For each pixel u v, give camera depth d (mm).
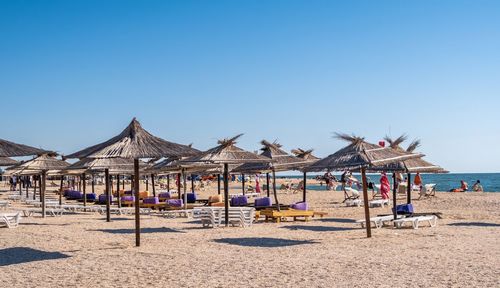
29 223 17812
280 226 16188
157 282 7926
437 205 24281
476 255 9742
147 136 12672
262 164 20250
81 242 12562
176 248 11453
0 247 11891
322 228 15445
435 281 7523
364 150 13070
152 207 25156
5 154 12734
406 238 12531
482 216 18438
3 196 40562
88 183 75250
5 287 7707
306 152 22625
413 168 15750
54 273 8742
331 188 46406
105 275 8523
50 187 60000
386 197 24766
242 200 23578
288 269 8719
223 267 9047
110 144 12219
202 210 16141
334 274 8203
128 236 13703
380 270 8445
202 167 23156
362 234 13672
